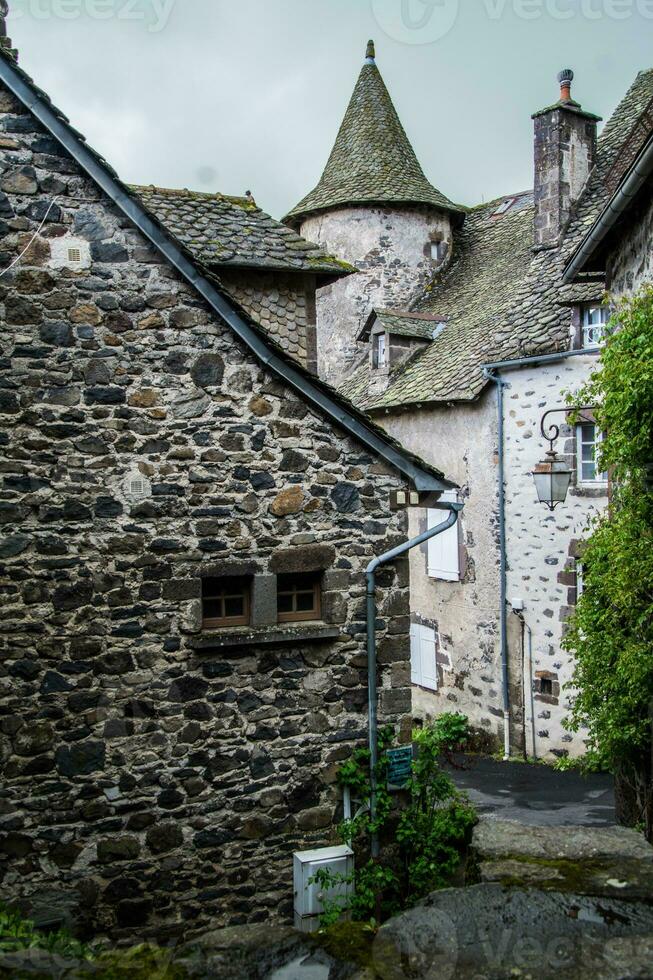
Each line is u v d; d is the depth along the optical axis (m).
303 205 20.05
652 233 7.83
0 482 5.96
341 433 6.86
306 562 6.73
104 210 6.22
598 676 7.71
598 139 15.59
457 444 14.08
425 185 19.75
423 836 6.85
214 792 6.39
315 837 6.68
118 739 6.15
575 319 12.11
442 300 18.23
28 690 5.97
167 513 6.33
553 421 12.43
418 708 15.26
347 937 2.96
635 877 3.27
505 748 13.06
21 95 5.94
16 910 5.54
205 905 6.33
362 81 20.94
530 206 19.30
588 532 11.97
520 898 3.09
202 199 9.70
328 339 19.86
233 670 6.48
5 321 6.00
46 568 6.04
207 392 6.45
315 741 6.71
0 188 6.01
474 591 13.80
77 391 6.14
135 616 6.22
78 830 6.04
